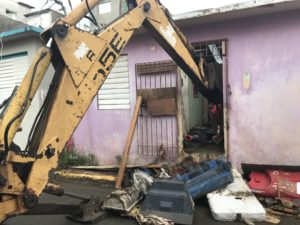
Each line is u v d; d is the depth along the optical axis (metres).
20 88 2.85
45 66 2.96
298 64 5.12
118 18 3.54
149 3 3.83
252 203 4.22
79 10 3.16
